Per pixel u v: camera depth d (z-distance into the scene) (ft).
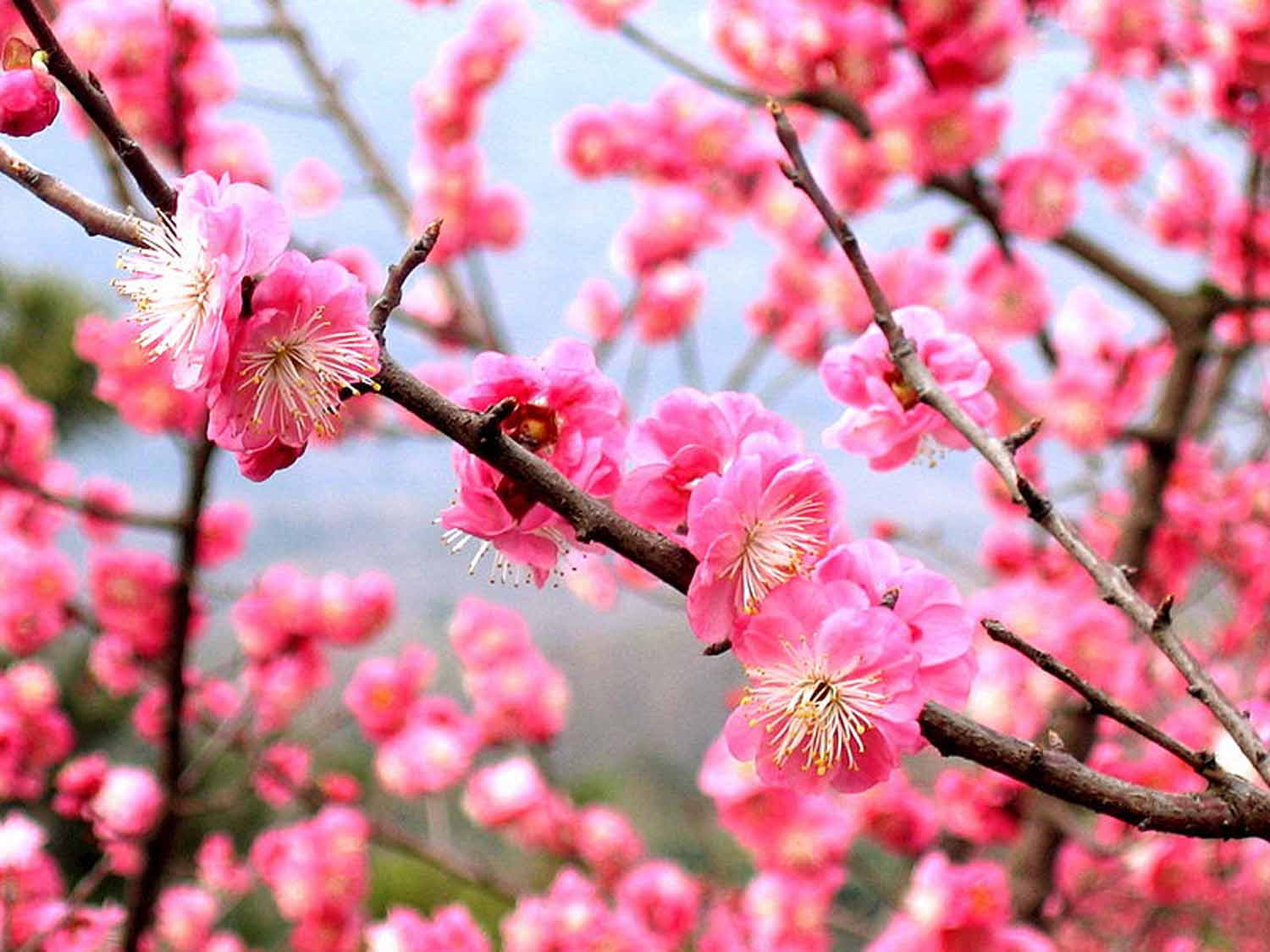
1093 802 1.25
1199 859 2.81
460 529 1.28
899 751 1.25
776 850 2.90
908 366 1.40
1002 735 1.26
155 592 3.28
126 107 2.96
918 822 3.04
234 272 1.18
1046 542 3.30
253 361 1.20
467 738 3.49
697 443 1.29
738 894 3.14
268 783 3.43
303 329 1.21
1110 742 2.92
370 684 3.48
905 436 1.42
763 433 1.27
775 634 1.25
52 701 3.15
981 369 1.44
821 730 1.25
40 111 1.23
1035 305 3.13
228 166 3.06
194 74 3.01
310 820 3.28
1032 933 2.48
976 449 1.39
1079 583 3.28
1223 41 2.85
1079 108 3.22
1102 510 3.29
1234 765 1.56
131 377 3.05
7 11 2.08
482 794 3.34
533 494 1.24
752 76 3.08
